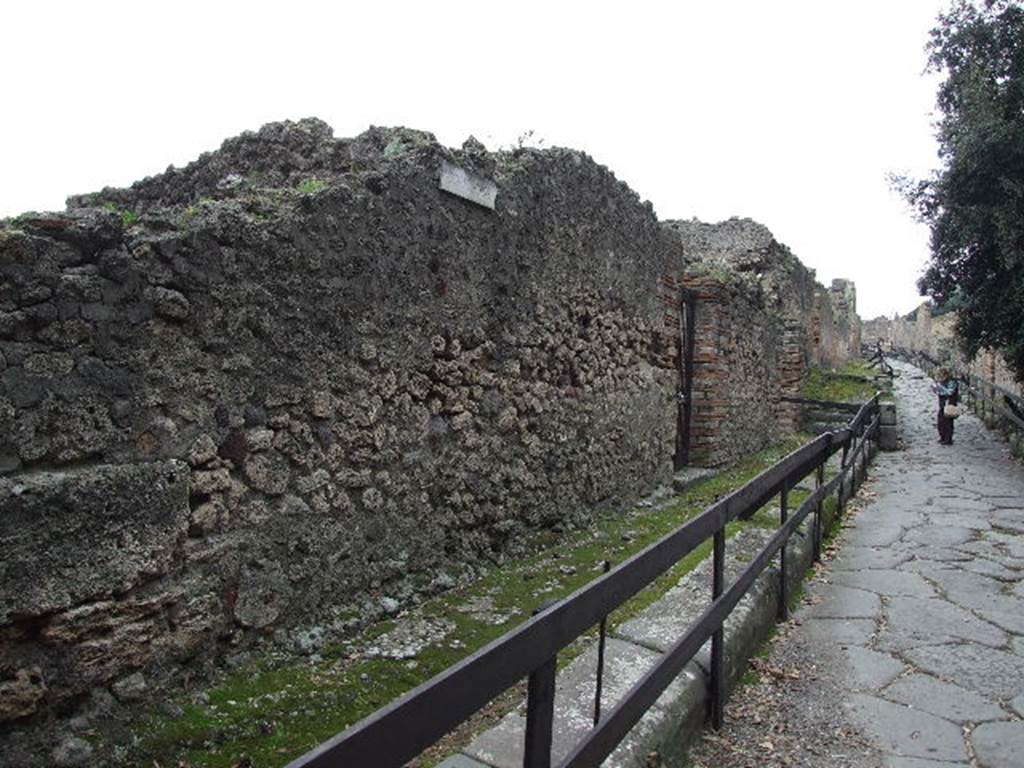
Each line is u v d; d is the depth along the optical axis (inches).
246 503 137.2
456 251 190.1
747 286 436.5
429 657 146.6
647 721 115.4
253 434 138.2
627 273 284.7
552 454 237.3
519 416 219.8
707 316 378.3
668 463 331.0
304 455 148.8
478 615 169.2
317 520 151.9
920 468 441.4
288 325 144.4
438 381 186.1
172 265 123.6
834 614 193.0
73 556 107.5
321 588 152.9
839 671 158.7
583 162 248.5
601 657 92.7
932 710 141.6
